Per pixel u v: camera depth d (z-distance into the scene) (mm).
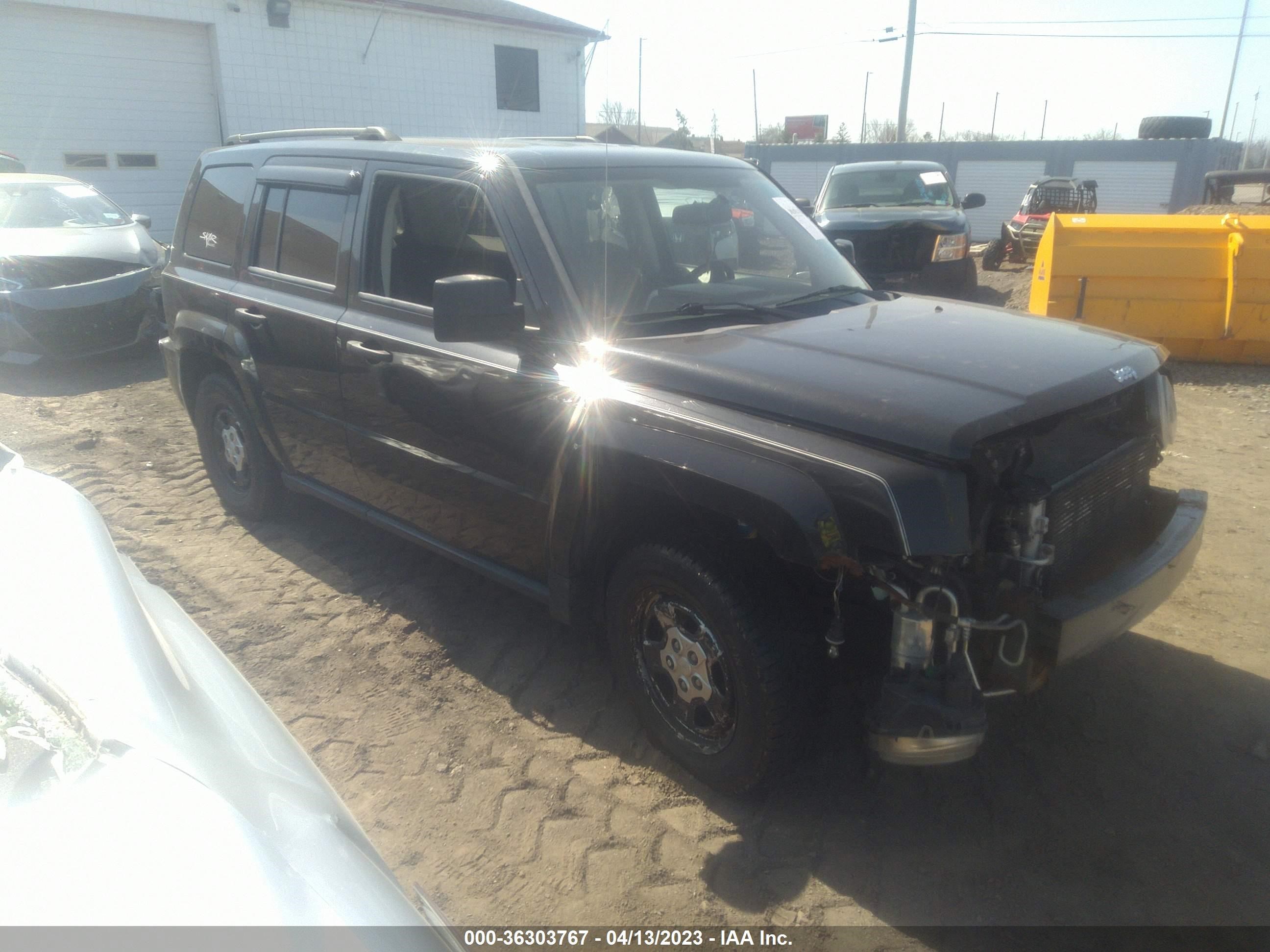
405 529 4125
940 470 2398
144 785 1344
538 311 3236
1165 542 3031
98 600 1821
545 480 3225
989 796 3029
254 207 4637
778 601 2736
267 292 4473
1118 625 2740
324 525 5227
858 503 2410
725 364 2857
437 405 3584
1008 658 2531
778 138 47625
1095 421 3027
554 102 22141
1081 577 2877
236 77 17266
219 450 5332
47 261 8758
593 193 3576
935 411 2496
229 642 4027
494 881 2705
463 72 20297
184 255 5215
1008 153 28906
